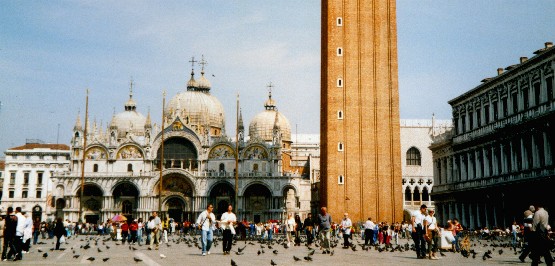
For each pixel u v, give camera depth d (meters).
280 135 141.12
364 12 97.38
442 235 44.34
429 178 139.38
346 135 94.12
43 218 166.88
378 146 94.06
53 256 36.66
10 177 168.50
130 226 57.94
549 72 71.81
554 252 43.16
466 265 29.94
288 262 30.91
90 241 68.31
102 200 136.12
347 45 96.19
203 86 168.62
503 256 39.19
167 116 156.75
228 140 140.75
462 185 99.56
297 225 54.00
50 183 168.38
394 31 97.19
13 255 35.50
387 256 36.75
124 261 31.92
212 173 137.25
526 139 77.25
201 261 31.70
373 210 92.50
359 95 95.12
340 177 93.00
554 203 68.12
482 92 93.00
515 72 81.25
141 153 139.00
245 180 135.62
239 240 70.44
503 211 82.56
